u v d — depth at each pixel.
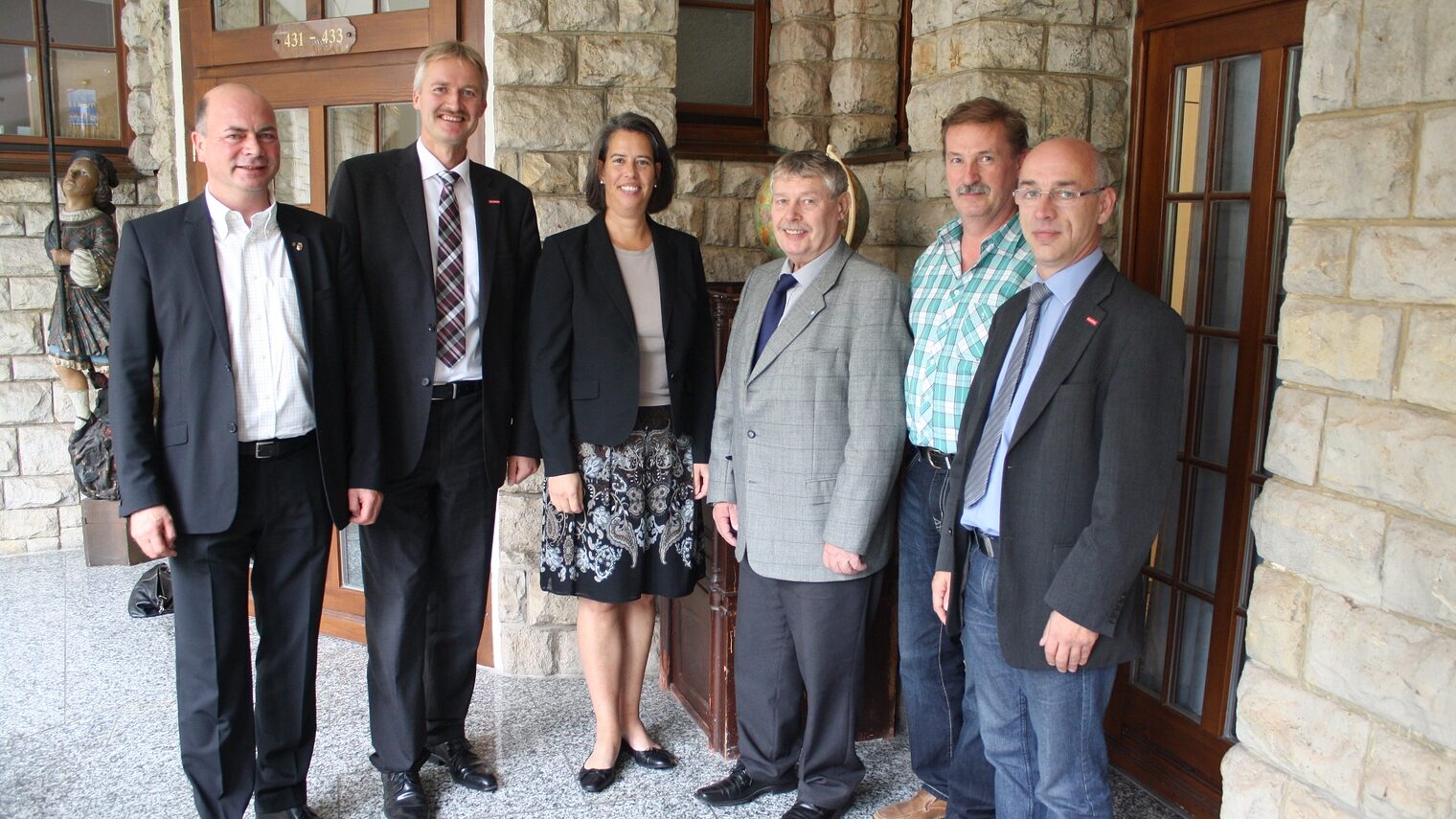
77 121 4.78
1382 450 1.73
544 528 2.83
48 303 4.70
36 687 3.47
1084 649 1.86
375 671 2.73
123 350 2.27
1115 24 2.91
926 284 2.46
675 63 3.48
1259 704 1.98
